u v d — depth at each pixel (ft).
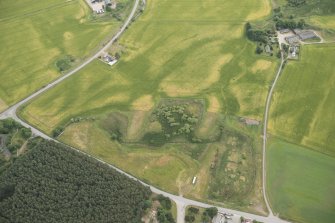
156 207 429.79
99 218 410.72
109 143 497.46
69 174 447.01
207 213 422.00
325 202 432.66
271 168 464.24
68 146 493.77
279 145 485.97
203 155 480.23
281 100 534.78
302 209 427.33
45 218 410.72
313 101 531.09
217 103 536.42
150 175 462.19
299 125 504.43
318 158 471.62
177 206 432.25
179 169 466.70
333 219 419.13
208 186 449.89
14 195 430.20
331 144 482.69
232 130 504.02
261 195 440.45
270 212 425.69
